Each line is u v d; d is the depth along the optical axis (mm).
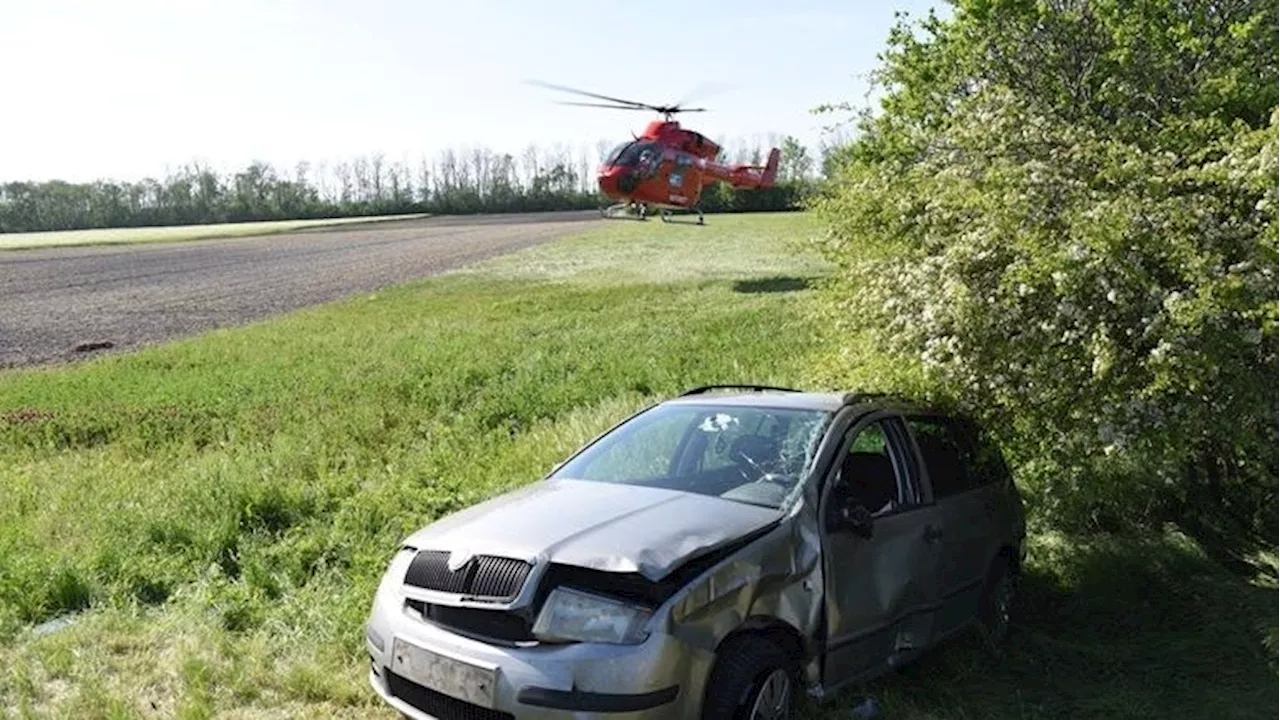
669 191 41062
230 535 8078
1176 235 6336
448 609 4438
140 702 5242
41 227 135000
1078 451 6902
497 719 4148
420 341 23172
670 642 4117
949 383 6891
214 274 49812
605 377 16422
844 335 8523
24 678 5406
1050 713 5398
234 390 16703
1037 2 11688
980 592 6270
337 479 9930
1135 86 10828
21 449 12930
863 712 5262
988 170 7266
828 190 9766
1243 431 6562
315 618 6344
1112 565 7496
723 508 4941
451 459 10898
